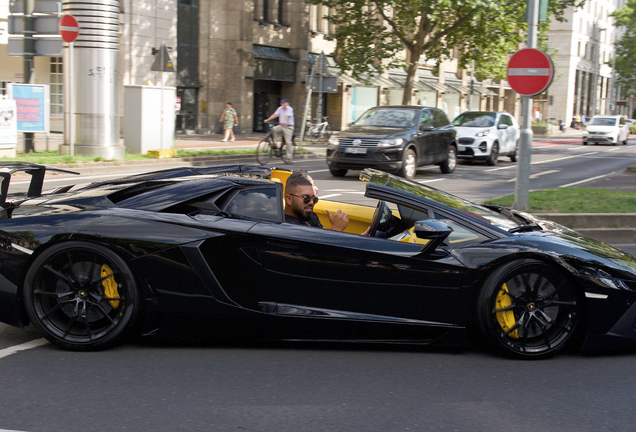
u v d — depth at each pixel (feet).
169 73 86.07
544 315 12.70
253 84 101.30
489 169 61.46
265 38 102.99
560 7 98.63
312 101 112.88
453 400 10.64
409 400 10.58
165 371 11.51
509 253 12.41
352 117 121.49
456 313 12.59
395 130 49.24
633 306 12.77
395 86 128.98
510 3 87.25
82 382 10.91
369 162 47.11
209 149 65.98
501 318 12.69
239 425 9.45
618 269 12.81
